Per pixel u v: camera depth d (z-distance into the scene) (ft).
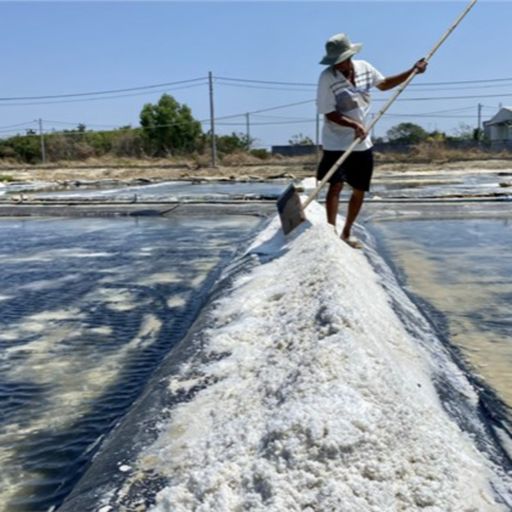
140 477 5.40
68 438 7.55
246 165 89.20
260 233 18.03
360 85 13.41
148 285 15.23
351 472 4.58
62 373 9.71
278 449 4.88
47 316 12.79
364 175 13.84
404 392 5.85
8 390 9.05
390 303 10.42
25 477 6.70
